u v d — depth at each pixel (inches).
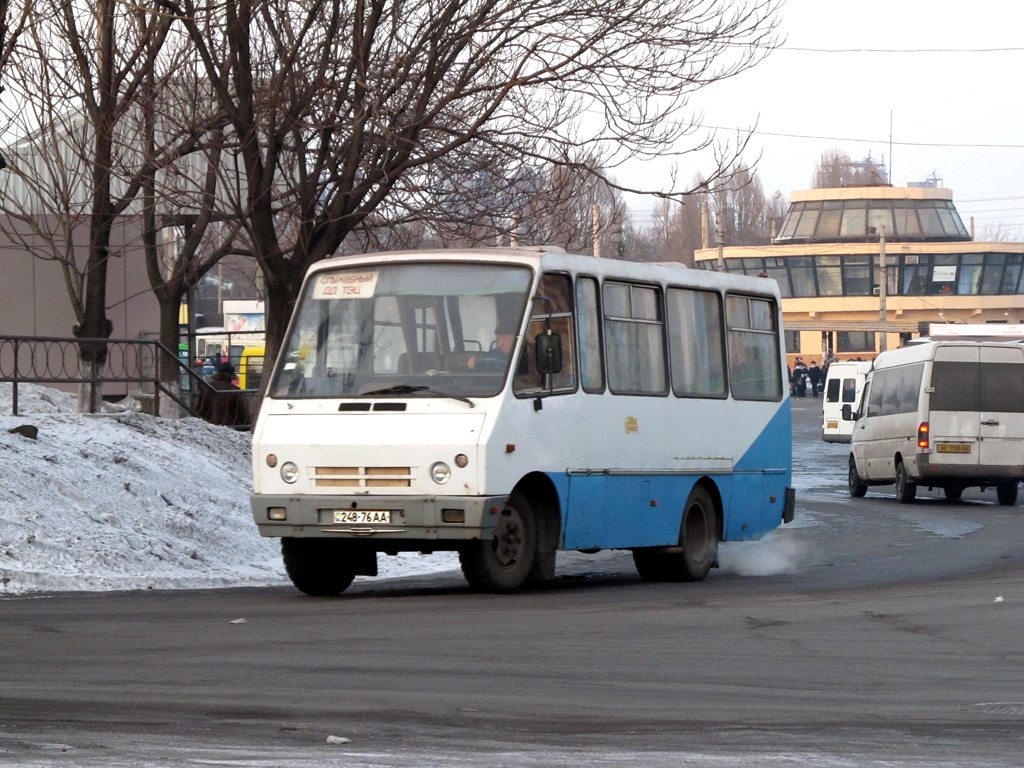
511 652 903.1
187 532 1717.5
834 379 5492.1
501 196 2320.4
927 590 1337.4
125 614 1117.7
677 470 1512.1
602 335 1396.4
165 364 2482.8
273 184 2359.7
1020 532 2196.1
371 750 609.3
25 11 2027.6
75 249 3120.1
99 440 1957.4
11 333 3065.9
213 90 2303.2
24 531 1486.2
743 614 1125.7
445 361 1274.6
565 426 1323.8
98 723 664.4
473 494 1216.8
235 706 709.3
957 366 2933.1
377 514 1231.5
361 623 1051.3
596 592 1344.7
